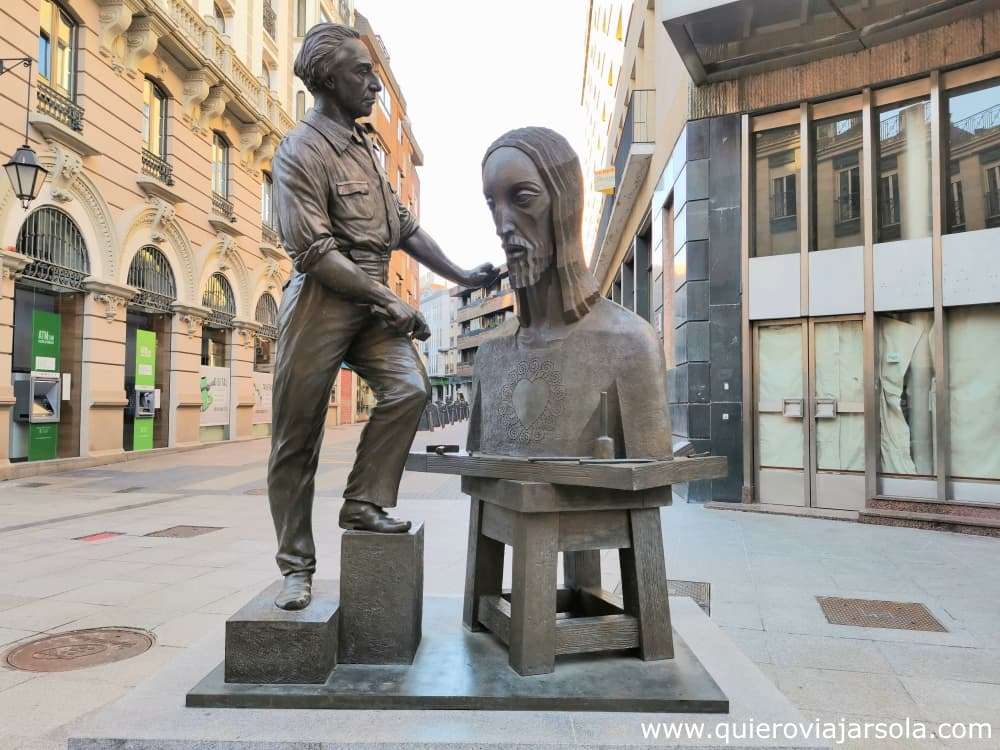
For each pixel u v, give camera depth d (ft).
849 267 27.81
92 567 17.97
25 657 11.44
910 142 27.30
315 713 6.43
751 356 29.94
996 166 25.30
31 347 41.32
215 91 60.29
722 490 29.81
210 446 63.21
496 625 8.07
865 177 27.86
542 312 8.52
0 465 37.70
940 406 25.96
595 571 9.78
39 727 8.97
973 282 25.25
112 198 46.55
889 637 12.84
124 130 47.88
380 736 5.95
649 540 7.66
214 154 65.05
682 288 31.96
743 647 12.28
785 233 29.86
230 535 22.63
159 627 13.01
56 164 40.29
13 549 20.31
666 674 7.13
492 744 5.84
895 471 27.12
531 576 7.18
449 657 7.66
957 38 25.70
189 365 58.95
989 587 16.44
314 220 7.31
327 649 6.97
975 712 9.64
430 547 20.31
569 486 7.27
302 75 7.90
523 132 8.11
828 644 12.44
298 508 7.95
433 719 6.31
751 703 6.68
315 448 7.96
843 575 17.53
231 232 64.80
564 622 7.45
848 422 28.09
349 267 7.29
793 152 29.81
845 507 27.81
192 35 57.16
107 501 30.76
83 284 44.27
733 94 30.27
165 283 55.57
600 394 7.99
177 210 56.03
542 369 8.39
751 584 16.58
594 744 5.82
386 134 135.74
